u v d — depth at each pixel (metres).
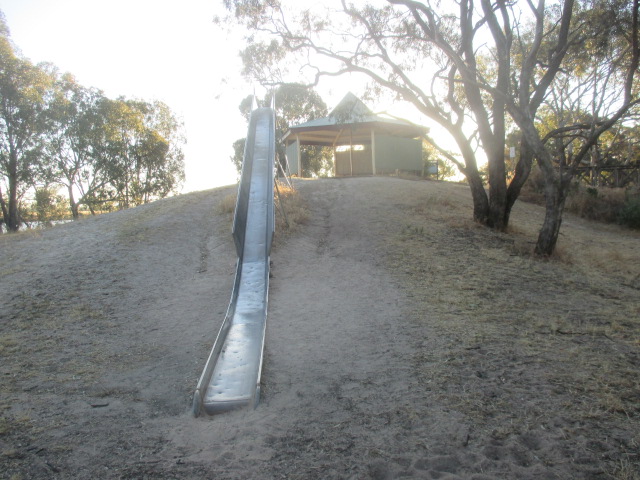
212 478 4.68
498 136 17.77
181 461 4.98
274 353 7.89
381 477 4.70
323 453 5.09
